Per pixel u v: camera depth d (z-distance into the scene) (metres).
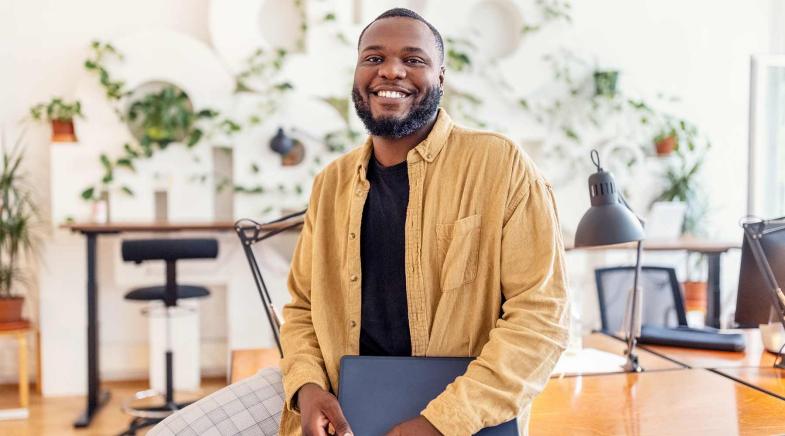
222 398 1.70
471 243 1.45
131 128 4.34
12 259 4.16
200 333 4.65
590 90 4.82
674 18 4.97
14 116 4.31
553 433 1.59
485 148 1.48
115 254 4.33
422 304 1.46
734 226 5.08
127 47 4.21
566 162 4.80
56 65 4.33
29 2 4.29
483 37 4.74
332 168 1.68
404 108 1.47
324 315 1.58
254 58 4.33
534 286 1.40
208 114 4.29
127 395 4.19
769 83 4.87
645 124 4.93
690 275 4.96
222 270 4.37
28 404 4.07
